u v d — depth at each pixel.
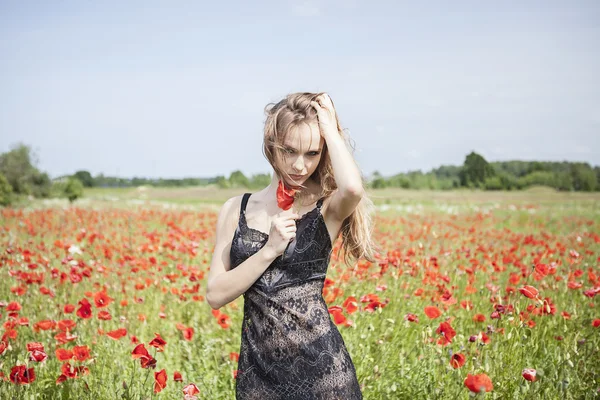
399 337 4.34
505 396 3.23
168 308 5.37
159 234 9.27
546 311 3.56
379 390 3.29
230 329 4.80
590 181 65.06
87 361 3.30
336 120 2.09
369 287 5.03
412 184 62.25
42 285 5.31
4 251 6.71
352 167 1.95
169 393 3.40
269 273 2.00
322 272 2.06
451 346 3.55
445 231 12.27
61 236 10.46
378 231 10.50
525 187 64.88
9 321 3.75
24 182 31.42
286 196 1.95
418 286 5.35
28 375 2.71
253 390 1.98
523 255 7.75
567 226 16.52
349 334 3.89
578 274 5.21
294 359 1.94
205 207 25.00
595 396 3.26
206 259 7.44
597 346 3.79
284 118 1.95
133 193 44.97
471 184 64.38
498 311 3.68
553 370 3.32
